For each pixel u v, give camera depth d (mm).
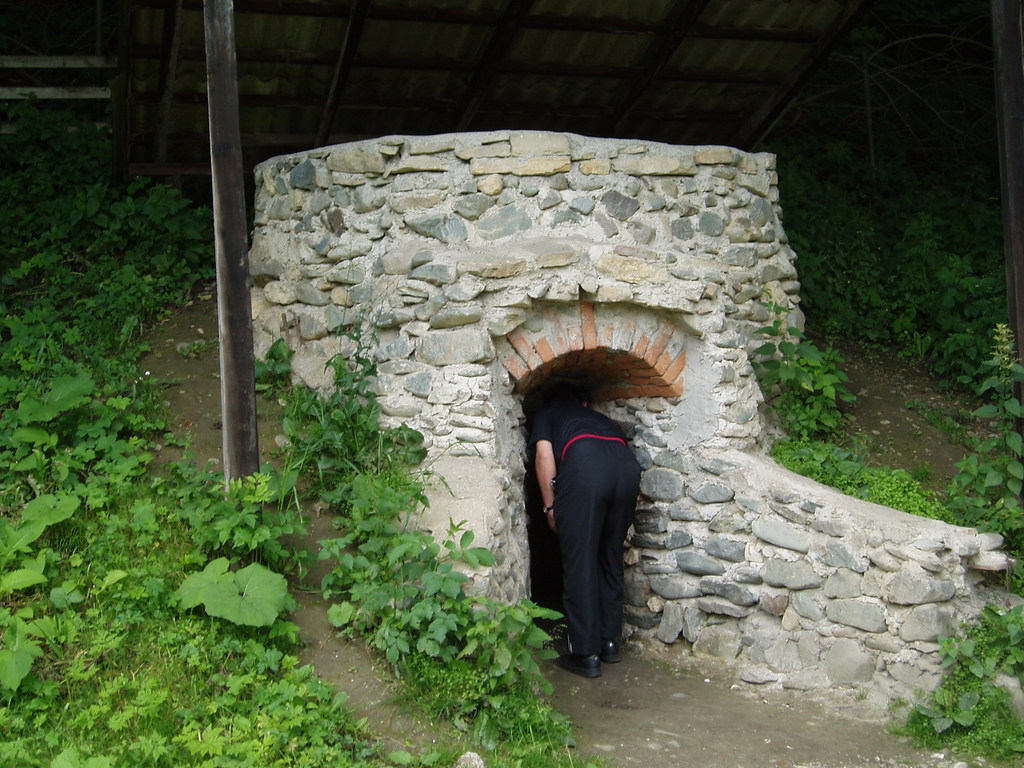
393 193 5328
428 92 6965
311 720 3637
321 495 4781
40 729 3455
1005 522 5039
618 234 5379
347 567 4223
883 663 4609
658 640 5355
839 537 4785
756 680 4879
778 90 7371
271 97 6648
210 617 4004
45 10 8781
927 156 9836
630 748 4082
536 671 4117
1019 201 5164
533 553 6543
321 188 5578
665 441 5504
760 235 5883
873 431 6039
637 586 5508
